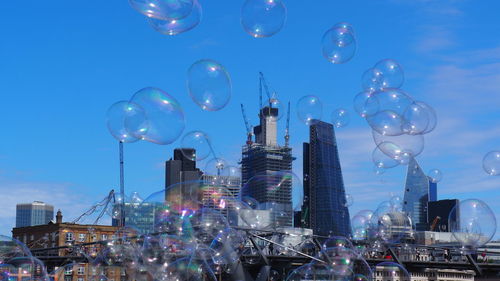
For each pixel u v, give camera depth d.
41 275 43.47
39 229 128.88
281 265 76.69
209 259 43.09
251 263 74.94
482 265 68.81
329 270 47.62
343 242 50.66
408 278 66.81
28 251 36.38
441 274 107.56
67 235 124.81
